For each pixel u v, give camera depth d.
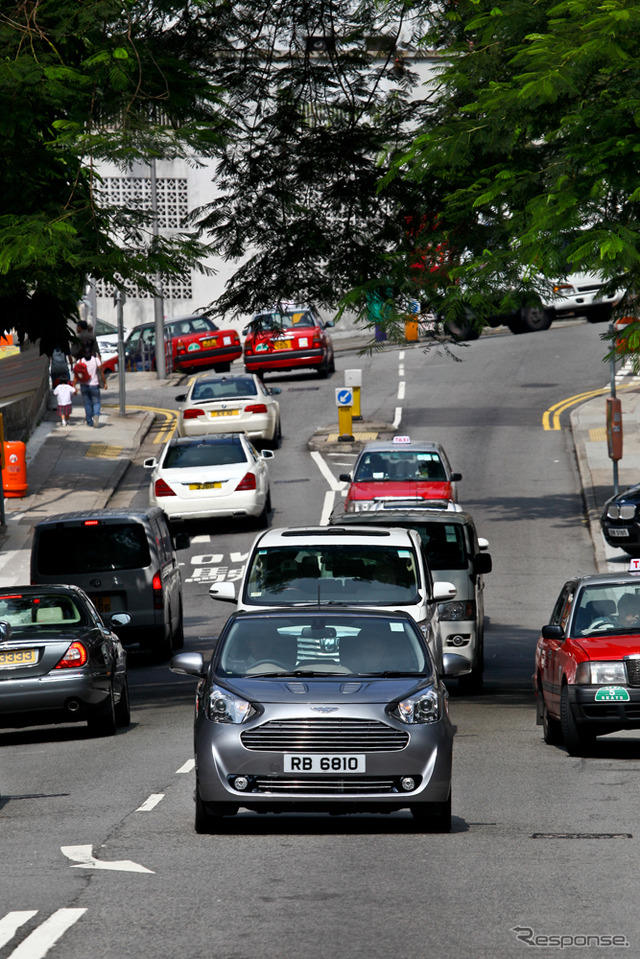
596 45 42.72
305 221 67.12
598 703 44.38
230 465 103.56
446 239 52.81
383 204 66.69
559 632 47.59
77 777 41.41
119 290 48.34
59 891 25.94
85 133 46.00
